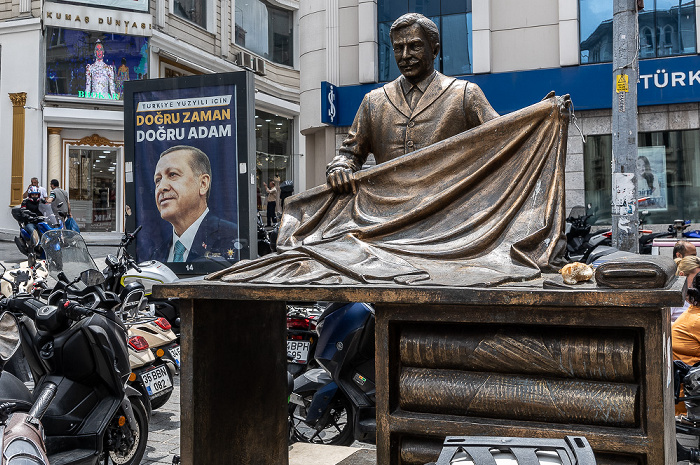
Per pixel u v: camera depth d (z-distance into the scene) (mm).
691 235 7133
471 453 1113
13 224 17656
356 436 3645
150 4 18656
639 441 1533
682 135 11523
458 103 2328
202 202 6637
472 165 2102
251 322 2371
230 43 22453
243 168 6535
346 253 1984
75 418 3217
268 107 24312
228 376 2221
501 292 1577
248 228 6555
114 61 18391
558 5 11852
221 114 6555
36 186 14273
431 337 1767
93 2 17984
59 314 3244
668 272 1499
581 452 1088
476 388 1705
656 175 11672
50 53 17781
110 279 4750
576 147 11820
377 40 13023
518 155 2064
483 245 1912
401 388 1790
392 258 1927
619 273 1510
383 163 2215
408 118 2391
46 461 2053
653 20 11570
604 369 1594
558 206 1958
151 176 6738
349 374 3664
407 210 2102
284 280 1872
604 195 11773
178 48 19750
